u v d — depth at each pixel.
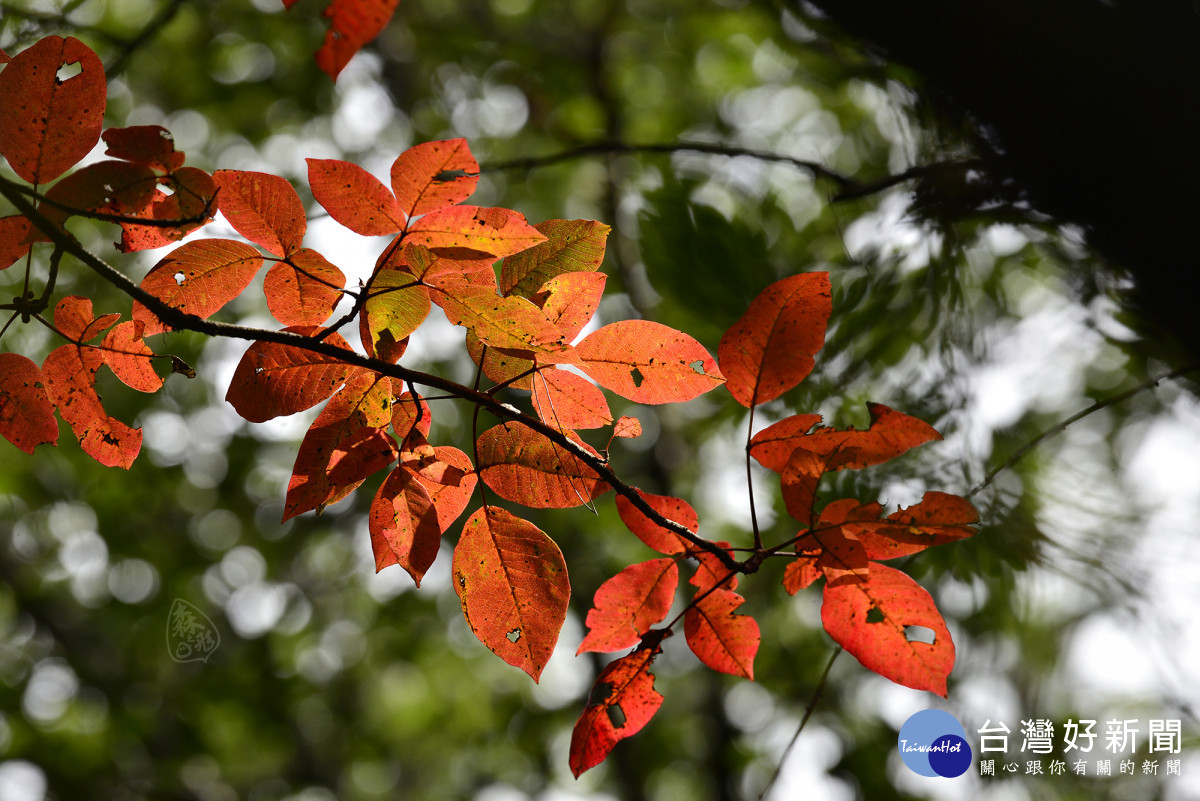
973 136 1.41
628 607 1.21
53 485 4.79
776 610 3.31
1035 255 1.60
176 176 1.17
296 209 1.17
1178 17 1.18
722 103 4.72
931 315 1.65
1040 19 1.19
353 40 1.07
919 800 3.52
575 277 1.19
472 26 4.68
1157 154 1.18
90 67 1.17
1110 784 2.23
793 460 1.19
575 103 4.66
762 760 4.45
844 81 2.08
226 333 1.16
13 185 1.15
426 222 1.15
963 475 1.52
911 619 1.19
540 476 1.19
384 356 1.18
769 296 1.19
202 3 3.94
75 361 1.21
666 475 4.08
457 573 1.19
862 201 1.86
